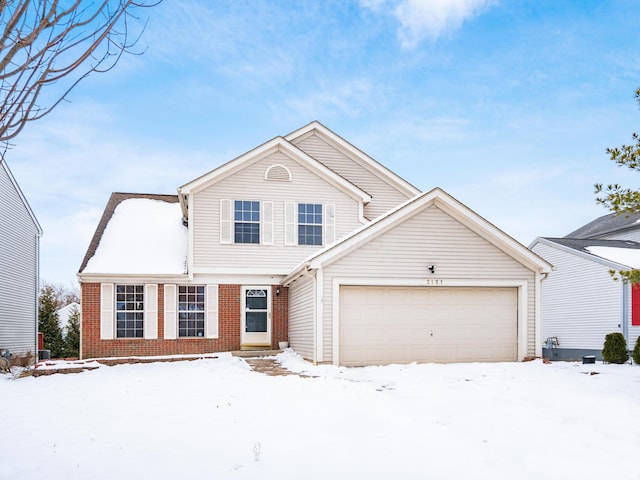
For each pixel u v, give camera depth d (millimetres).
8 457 5551
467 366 12648
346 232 17953
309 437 6047
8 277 19750
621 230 27281
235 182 17297
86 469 5062
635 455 5438
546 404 8000
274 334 17516
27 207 21828
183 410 7844
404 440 5898
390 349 13703
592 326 21031
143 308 16906
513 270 14375
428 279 13875
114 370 13805
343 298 13609
